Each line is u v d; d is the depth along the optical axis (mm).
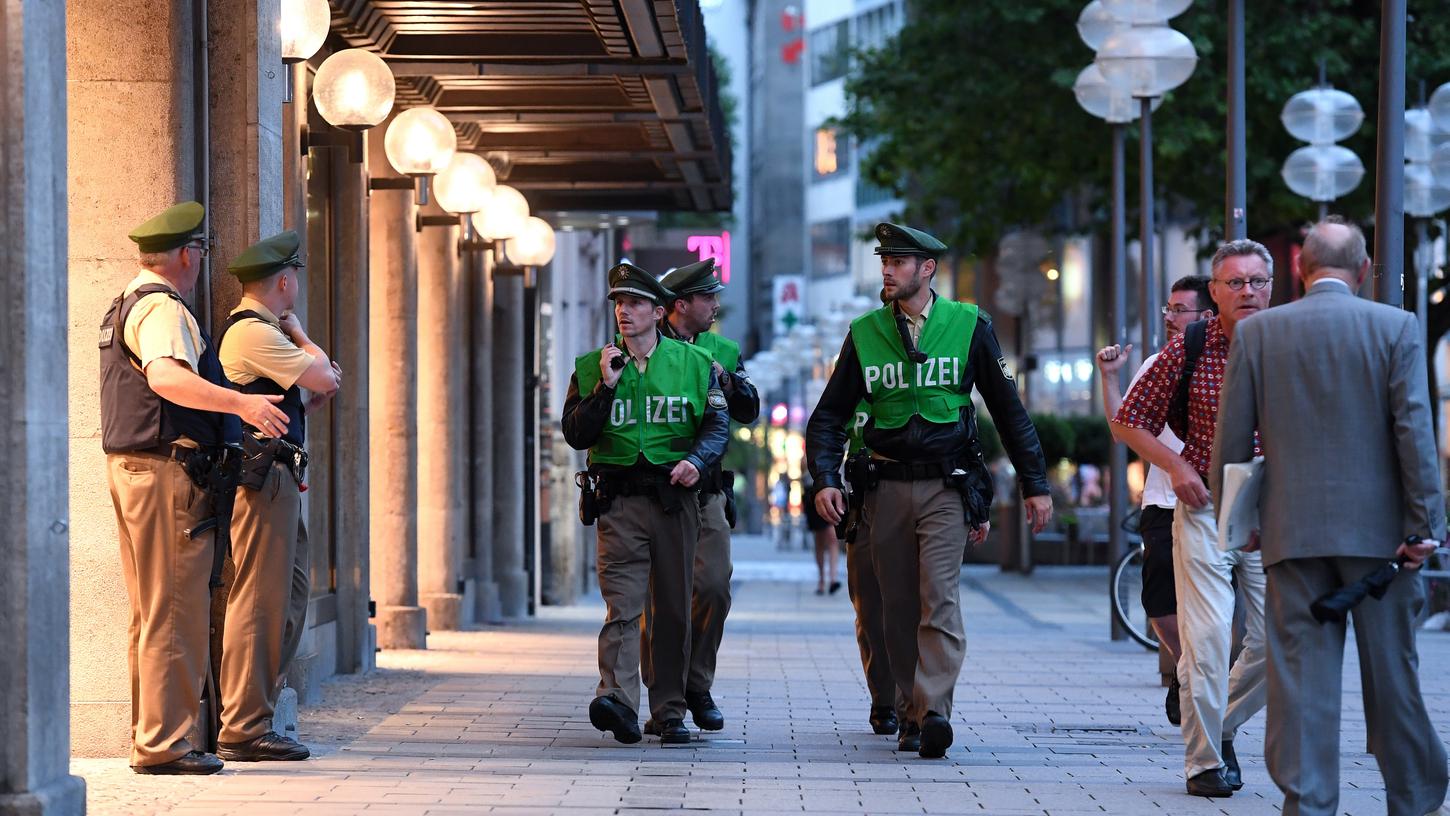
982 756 18531
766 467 120500
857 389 18781
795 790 15984
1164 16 32562
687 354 19172
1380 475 13523
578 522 51469
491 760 17641
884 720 20078
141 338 15992
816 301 168000
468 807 14859
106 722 17531
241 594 17203
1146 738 20281
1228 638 16250
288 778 16344
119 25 17625
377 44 27281
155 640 16469
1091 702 24047
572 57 28172
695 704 20156
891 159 68000
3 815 12969
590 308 59219
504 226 34188
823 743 19297
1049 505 18391
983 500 18250
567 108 32406
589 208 42812
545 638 34469
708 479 19000
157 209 17625
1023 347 75938
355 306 26906
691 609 19953
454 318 35406
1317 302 13844
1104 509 74938
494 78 30641
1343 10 58156
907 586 18484
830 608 48562
